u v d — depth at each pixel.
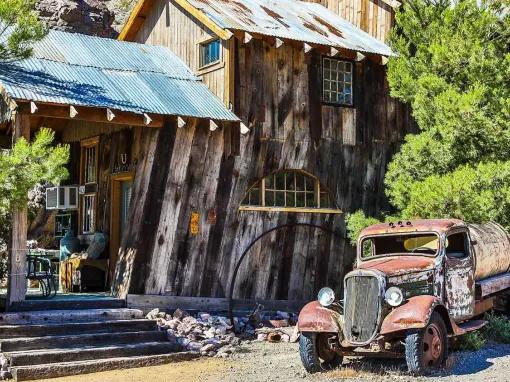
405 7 16.25
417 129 18.14
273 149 15.74
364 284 9.91
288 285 15.98
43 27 12.70
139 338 12.39
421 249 11.32
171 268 14.31
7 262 13.24
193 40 16.50
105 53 16.19
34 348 11.33
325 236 16.56
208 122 14.86
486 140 14.45
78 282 15.68
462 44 14.58
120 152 15.73
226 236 15.06
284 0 19.80
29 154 10.66
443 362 10.11
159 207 14.24
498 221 14.24
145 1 18.14
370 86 17.45
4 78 13.11
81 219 17.67
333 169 16.72
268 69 15.77
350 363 10.94
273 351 12.60
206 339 12.93
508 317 13.83
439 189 13.66
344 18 19.41
